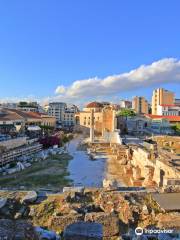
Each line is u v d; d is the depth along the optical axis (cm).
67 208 2633
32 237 1812
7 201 2827
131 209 2655
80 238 1828
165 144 10194
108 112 16262
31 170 6353
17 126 11706
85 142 12394
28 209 2738
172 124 18525
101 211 2708
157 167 4825
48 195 3006
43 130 14038
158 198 2891
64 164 7194
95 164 7288
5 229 1847
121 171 6412
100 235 1836
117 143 10938
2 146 7425
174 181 3400
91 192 3089
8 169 6203
